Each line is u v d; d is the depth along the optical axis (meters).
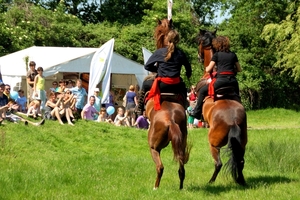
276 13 40.09
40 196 8.53
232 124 9.27
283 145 14.28
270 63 39.16
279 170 13.08
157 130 8.77
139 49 36.78
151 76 9.73
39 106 17.45
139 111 9.84
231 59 9.95
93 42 37.12
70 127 16.91
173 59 9.13
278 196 8.92
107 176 10.61
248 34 39.91
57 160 12.79
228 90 9.86
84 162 12.59
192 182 10.36
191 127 24.08
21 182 9.52
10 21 34.59
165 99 9.12
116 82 26.44
